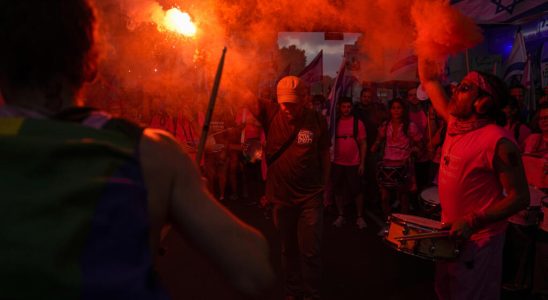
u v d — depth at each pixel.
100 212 0.72
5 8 0.79
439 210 3.76
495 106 2.17
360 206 5.74
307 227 3.16
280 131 3.17
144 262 0.75
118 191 0.74
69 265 0.68
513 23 7.66
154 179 0.83
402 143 5.61
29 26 0.79
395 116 5.65
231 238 0.88
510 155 2.11
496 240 2.22
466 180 2.22
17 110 0.80
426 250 2.40
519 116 5.39
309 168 3.12
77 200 0.71
